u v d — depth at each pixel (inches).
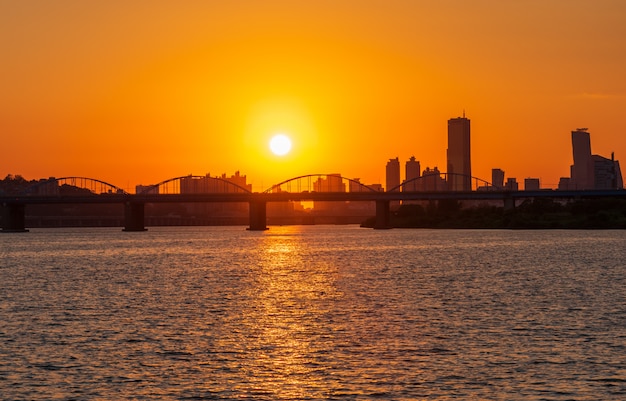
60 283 6776.6
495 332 4067.4
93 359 3523.6
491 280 6702.8
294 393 3034.0
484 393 3004.4
